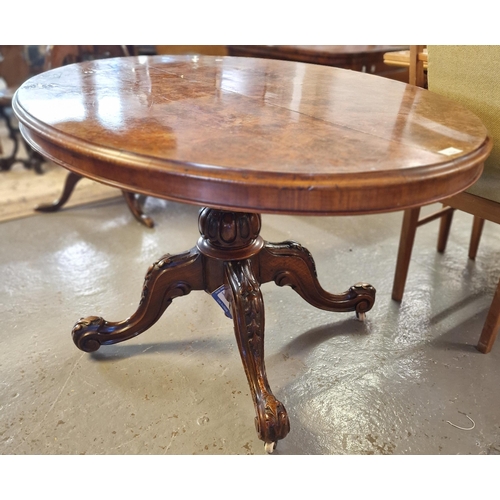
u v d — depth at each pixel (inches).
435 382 48.3
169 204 86.3
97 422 43.3
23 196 88.4
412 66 52.6
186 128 31.6
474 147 29.6
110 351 51.7
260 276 49.0
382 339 54.1
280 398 46.1
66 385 47.1
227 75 48.3
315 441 42.0
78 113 33.9
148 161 26.8
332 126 32.8
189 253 48.0
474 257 69.4
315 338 54.1
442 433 42.8
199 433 42.5
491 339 51.1
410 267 67.7
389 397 46.4
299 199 25.5
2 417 43.4
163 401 45.6
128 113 34.3
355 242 74.0
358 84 46.1
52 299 59.6
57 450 40.7
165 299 48.9
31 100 36.6
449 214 67.0
